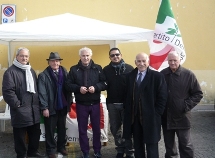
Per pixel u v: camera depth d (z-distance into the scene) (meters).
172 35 4.68
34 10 7.91
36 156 4.58
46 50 8.05
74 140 4.99
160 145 5.37
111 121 4.53
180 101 3.81
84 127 4.41
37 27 4.95
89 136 5.02
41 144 5.30
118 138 4.57
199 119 7.29
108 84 4.43
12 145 5.33
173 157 4.08
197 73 8.61
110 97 4.46
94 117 4.41
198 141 5.51
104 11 8.12
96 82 4.34
